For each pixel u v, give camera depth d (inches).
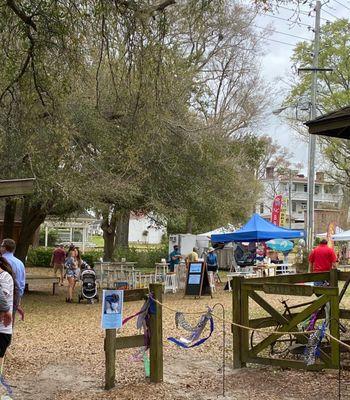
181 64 693.3
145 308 304.2
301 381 295.6
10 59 410.3
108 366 291.3
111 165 652.7
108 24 396.2
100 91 580.1
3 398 265.9
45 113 455.2
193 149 805.2
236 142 1243.2
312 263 601.3
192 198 824.9
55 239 2031.3
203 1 415.5
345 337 379.6
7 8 395.9
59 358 371.6
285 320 316.8
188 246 1317.7
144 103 438.3
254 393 277.0
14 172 550.9
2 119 472.7
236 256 1103.6
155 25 402.9
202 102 837.2
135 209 846.5
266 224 969.5
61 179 567.2
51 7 387.9
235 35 990.4
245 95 1306.6
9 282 280.8
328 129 327.9
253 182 1419.8
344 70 1583.4
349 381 293.1
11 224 874.1
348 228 2753.4
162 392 281.7
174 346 408.2
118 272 893.2
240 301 329.1
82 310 694.5
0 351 278.7
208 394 277.0
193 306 692.1
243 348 327.0
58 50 410.3
